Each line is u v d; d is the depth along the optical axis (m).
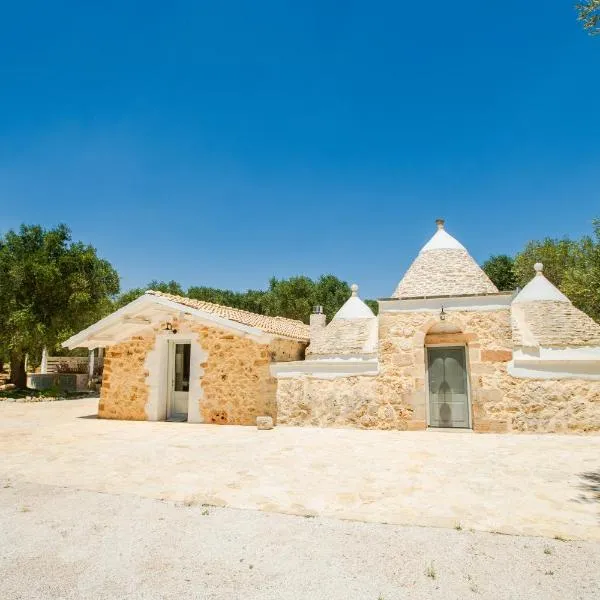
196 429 12.44
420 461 7.96
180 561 3.97
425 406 12.02
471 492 6.02
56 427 12.84
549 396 11.24
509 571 3.77
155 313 14.81
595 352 11.39
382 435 11.15
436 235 15.34
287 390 13.21
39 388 25.50
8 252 22.83
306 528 4.72
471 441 10.13
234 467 7.52
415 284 14.13
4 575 3.72
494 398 11.50
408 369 12.19
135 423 13.84
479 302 11.95
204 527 4.76
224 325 13.52
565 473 7.02
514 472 7.11
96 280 24.67
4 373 29.92
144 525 4.82
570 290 22.33
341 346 14.95
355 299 17.41
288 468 7.45
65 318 23.58
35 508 5.37
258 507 5.39
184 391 15.05
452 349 12.64
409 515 5.10
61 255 23.88
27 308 21.72
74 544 4.33
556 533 4.54
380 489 6.17
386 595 3.41
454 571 3.78
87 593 3.44
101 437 10.89
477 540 4.40
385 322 12.55
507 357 11.55
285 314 39.06
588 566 3.84
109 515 5.13
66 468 7.46
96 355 34.56
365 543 4.34
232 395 13.72
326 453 8.74
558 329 12.18
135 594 3.42
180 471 7.24
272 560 3.98
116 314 14.21
